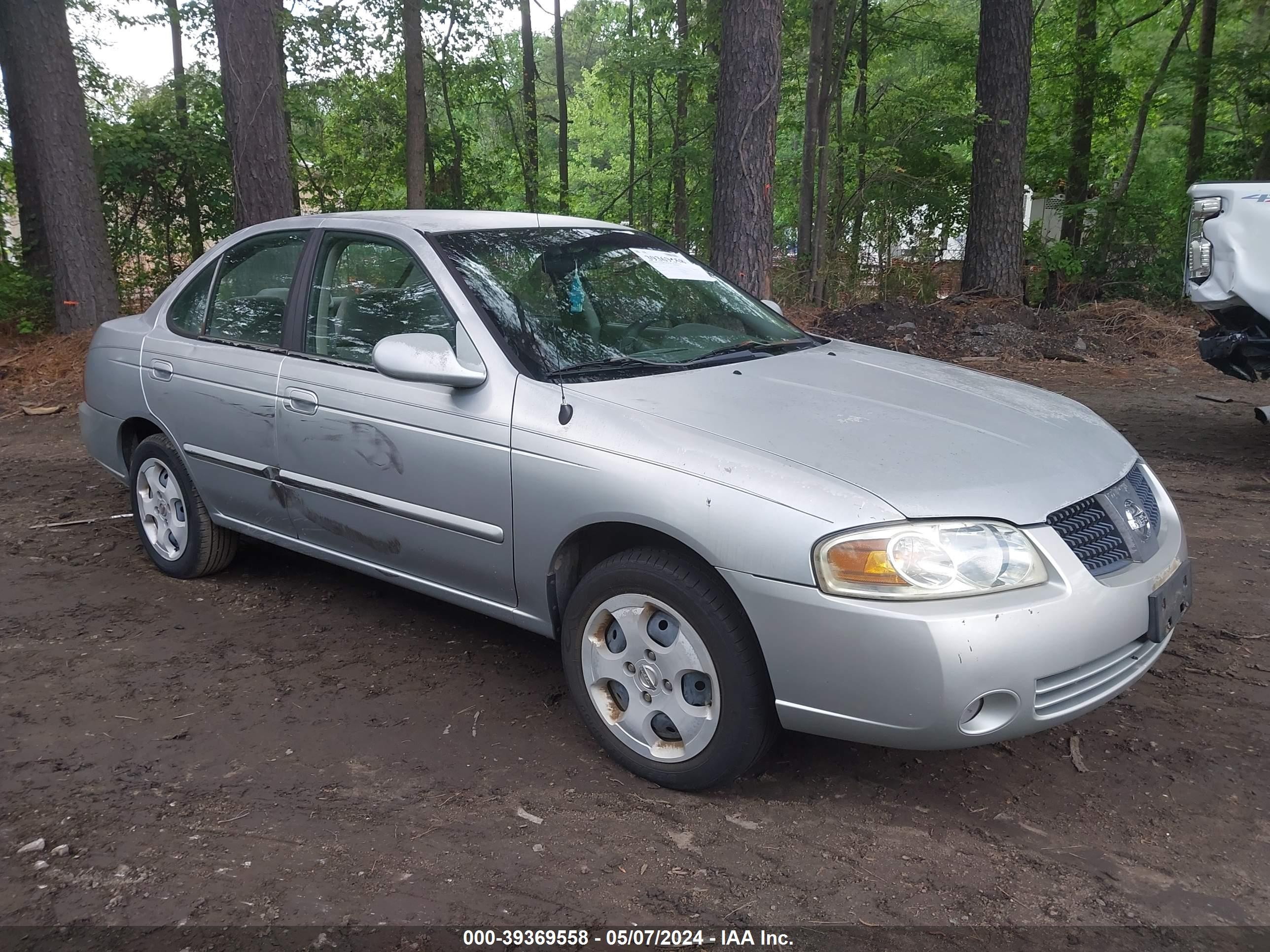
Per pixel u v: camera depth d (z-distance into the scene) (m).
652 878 2.51
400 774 3.01
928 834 2.71
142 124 16.41
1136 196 17.73
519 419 3.13
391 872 2.52
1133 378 10.02
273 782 2.96
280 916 2.35
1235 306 6.23
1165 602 2.81
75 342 11.24
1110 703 3.46
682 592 2.74
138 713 3.40
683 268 4.23
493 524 3.23
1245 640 3.94
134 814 2.78
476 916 2.36
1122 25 19.50
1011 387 3.63
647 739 2.94
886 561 2.47
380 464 3.54
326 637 4.06
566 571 3.15
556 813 2.80
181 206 17.22
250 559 4.99
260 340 4.12
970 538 2.52
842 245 15.33
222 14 10.59
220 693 3.55
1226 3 17.89
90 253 11.84
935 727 2.46
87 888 2.45
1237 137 19.22
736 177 10.09
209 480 4.34
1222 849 2.64
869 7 18.97
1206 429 7.68
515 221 4.00
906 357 4.01
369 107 18.69
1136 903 2.42
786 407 3.06
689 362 3.49
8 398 9.84
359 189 20.14
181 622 4.21
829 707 2.57
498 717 3.38
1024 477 2.74
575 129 34.81
